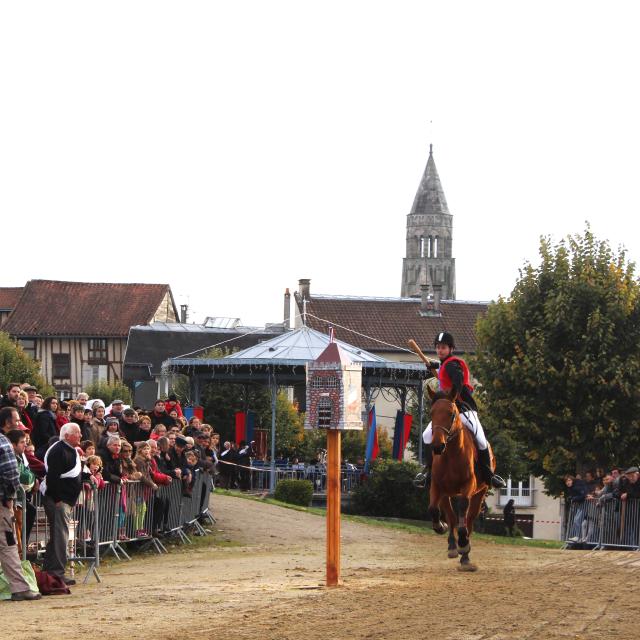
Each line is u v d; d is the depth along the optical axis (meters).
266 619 10.16
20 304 83.25
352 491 35.88
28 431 15.78
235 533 22.92
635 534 24.44
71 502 13.95
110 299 84.06
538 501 57.72
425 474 15.22
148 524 19.19
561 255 38.78
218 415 48.34
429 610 10.60
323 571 15.55
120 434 19.48
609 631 9.26
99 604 11.73
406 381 38.72
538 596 11.64
